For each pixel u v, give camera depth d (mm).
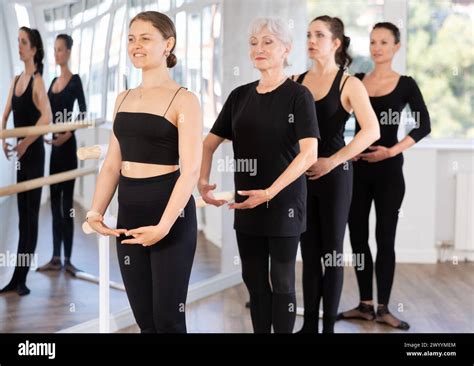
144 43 2969
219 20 5121
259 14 5410
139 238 2875
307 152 3262
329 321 4020
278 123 3324
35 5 3867
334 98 3809
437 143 6277
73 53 4125
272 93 3354
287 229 3367
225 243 5406
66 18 4051
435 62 6227
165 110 2969
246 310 4848
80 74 4188
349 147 3750
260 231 3371
